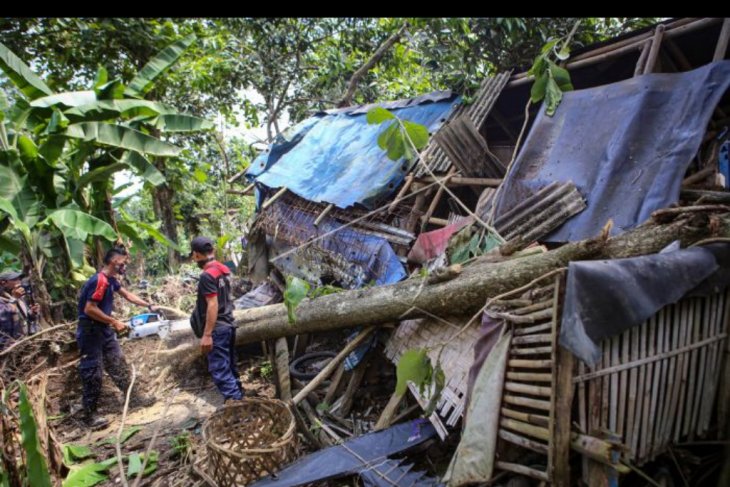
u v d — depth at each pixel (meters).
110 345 4.83
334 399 4.50
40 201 5.97
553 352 2.12
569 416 2.08
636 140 3.81
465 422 2.58
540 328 2.30
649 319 2.34
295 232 6.33
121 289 5.11
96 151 6.74
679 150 3.44
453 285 3.46
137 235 7.71
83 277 6.36
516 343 2.43
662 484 2.50
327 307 4.26
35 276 5.71
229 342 4.42
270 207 6.99
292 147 8.22
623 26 7.45
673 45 4.55
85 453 3.91
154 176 6.59
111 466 3.75
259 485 2.86
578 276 2.03
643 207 3.37
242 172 8.70
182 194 13.54
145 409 4.82
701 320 2.56
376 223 5.32
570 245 3.01
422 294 3.63
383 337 4.20
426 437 3.26
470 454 2.46
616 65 5.57
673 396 2.47
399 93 11.78
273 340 4.82
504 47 7.30
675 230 2.76
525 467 2.29
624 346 2.24
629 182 3.63
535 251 3.46
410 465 2.98
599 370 2.17
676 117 3.70
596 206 3.68
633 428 2.33
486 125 6.72
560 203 3.85
